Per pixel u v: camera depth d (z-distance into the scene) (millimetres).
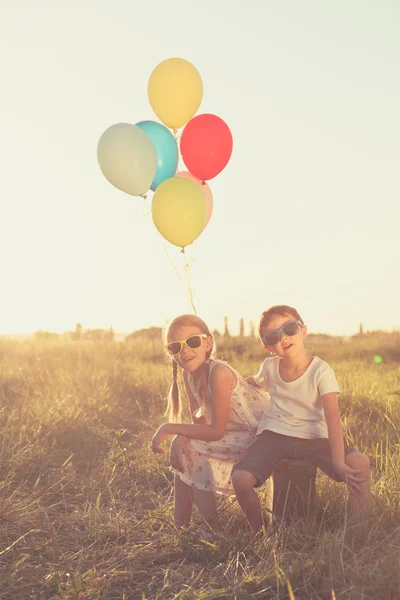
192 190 5812
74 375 9727
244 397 3670
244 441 3631
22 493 4223
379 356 18359
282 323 3457
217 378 3539
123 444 6066
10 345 16422
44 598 2838
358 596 2525
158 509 3969
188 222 5719
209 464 3598
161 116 6344
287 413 3486
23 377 9695
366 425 6211
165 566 3154
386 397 7875
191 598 2672
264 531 3193
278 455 3383
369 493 3291
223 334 29562
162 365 13422
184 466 3646
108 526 3711
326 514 3539
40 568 3143
